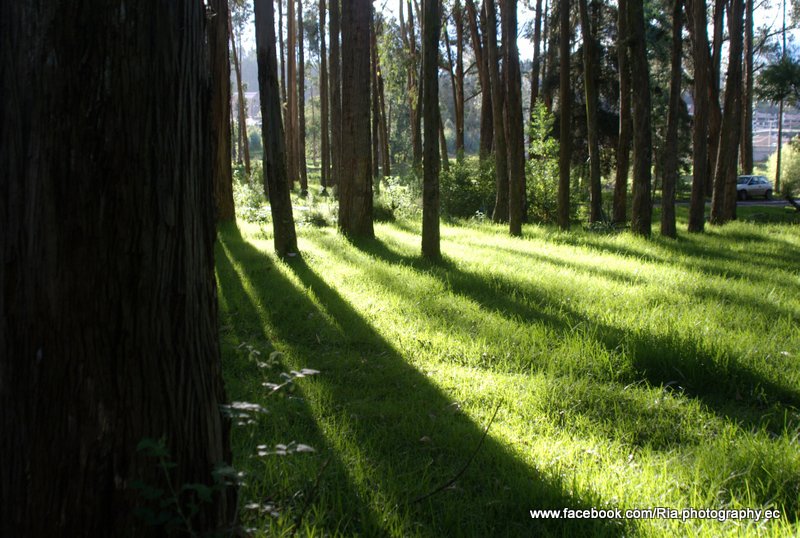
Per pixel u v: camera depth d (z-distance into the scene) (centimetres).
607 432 470
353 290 901
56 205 207
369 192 1412
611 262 1183
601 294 884
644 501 360
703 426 473
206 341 247
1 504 212
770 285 997
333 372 592
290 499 357
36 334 208
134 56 214
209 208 252
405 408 504
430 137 1100
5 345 210
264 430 457
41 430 210
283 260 1086
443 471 403
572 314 785
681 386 571
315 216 1762
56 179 206
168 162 225
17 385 210
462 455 422
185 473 235
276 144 1098
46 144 206
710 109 2741
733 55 2012
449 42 3256
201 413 243
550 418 496
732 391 559
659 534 324
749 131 4047
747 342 652
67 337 209
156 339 224
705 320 736
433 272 1016
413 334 704
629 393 537
